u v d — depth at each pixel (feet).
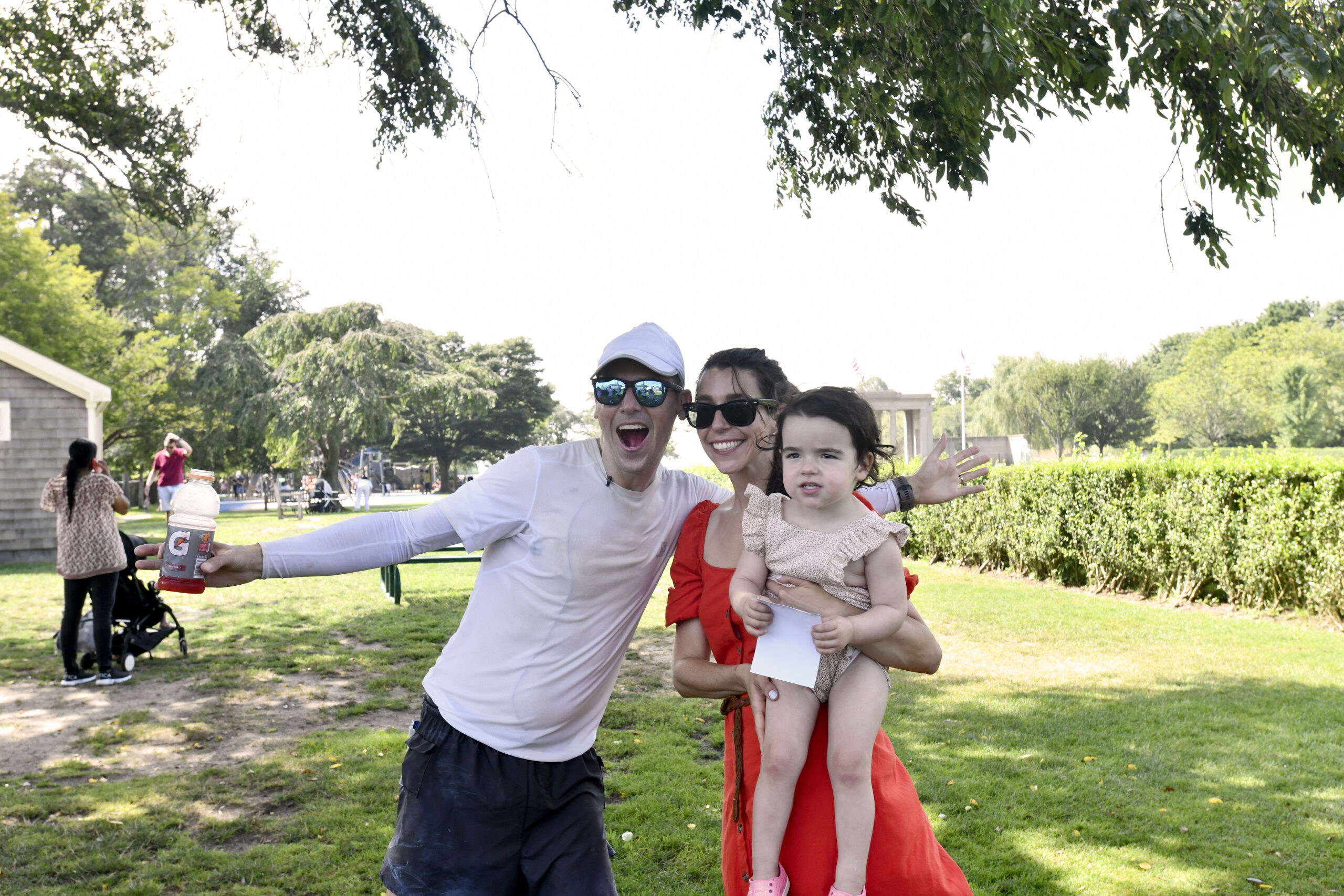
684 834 14.32
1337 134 17.17
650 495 7.88
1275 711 20.72
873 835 6.55
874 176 24.67
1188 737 18.94
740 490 8.05
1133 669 24.85
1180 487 34.68
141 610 25.54
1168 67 17.15
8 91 36.55
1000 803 15.56
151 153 38.63
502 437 256.32
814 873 6.48
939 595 37.93
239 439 128.36
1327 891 12.56
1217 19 15.61
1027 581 42.11
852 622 6.43
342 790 16.08
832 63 22.56
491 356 255.70
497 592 7.68
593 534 7.55
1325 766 17.20
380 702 21.85
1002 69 15.35
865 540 6.70
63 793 15.98
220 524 81.30
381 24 26.45
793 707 6.64
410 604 36.47
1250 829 14.52
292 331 126.62
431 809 7.55
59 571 23.52
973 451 8.87
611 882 7.97
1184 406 240.12
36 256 113.39
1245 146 17.90
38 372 58.18
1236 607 33.01
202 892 12.49
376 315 128.88
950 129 20.59
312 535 7.20
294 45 27.68
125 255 152.66
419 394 130.11
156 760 17.89
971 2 15.35
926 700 22.00
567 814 7.87
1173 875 13.01
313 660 26.35
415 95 27.04
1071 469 39.75
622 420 7.47
